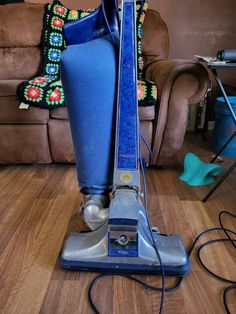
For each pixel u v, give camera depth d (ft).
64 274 2.97
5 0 7.47
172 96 5.03
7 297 2.69
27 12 6.85
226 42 8.00
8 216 4.01
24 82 5.34
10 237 3.55
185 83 4.94
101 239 2.95
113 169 3.10
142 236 2.92
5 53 6.93
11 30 6.84
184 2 7.68
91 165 3.09
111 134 2.95
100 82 2.71
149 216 4.01
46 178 5.29
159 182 5.10
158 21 6.82
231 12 7.75
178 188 4.88
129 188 2.98
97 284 2.85
